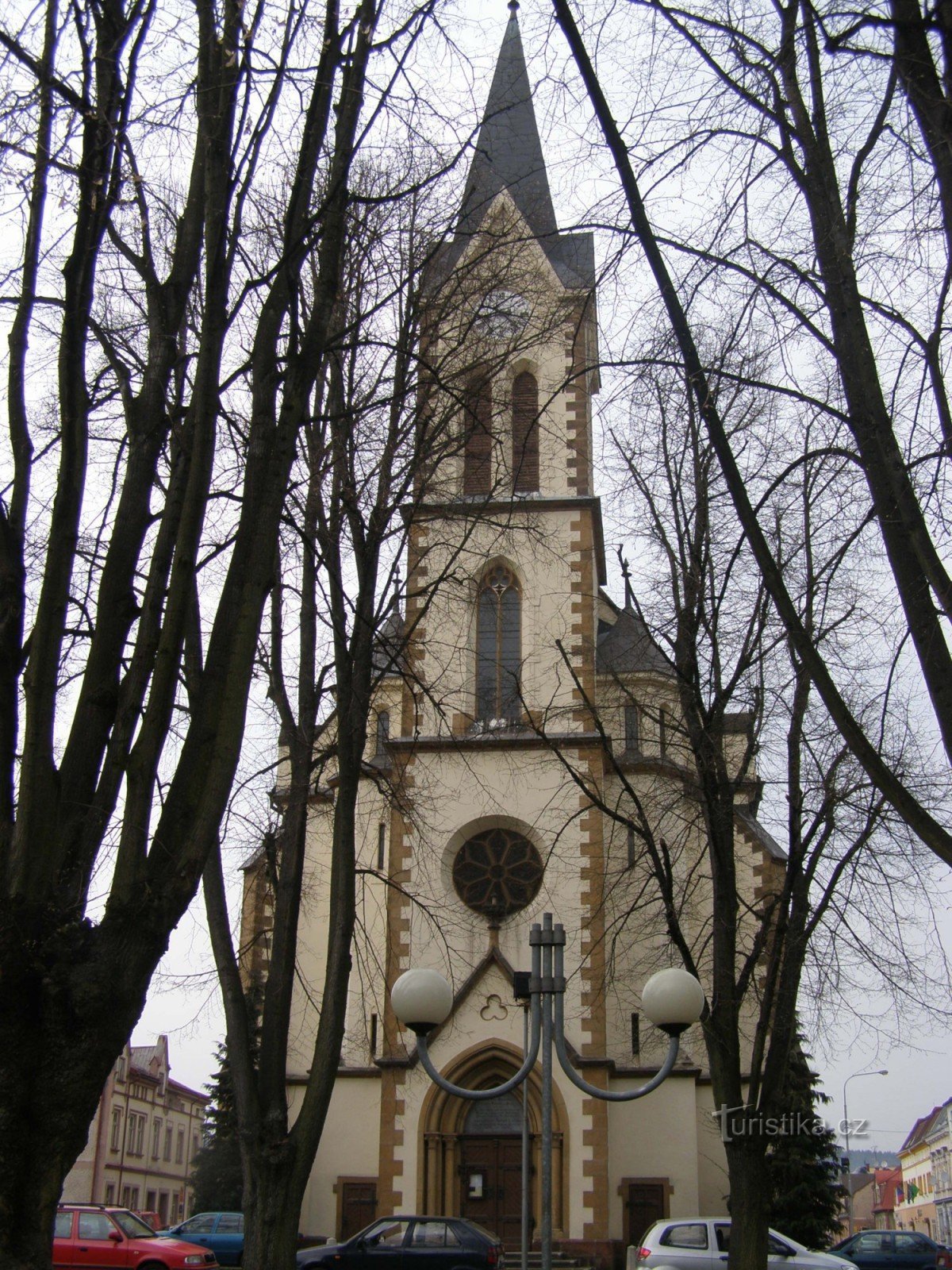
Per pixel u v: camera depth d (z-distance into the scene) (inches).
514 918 1291.8
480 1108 1256.2
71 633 394.0
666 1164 1255.5
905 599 372.5
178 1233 1349.7
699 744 755.4
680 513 807.7
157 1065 2933.1
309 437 711.1
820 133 412.2
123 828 322.7
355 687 695.1
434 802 1254.3
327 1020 627.8
